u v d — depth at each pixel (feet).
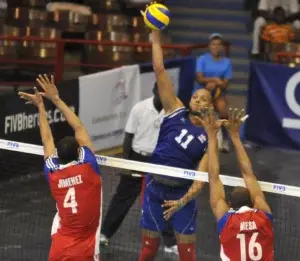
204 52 147.43
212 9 156.87
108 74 104.58
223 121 51.72
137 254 73.41
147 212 62.39
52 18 139.44
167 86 61.36
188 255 62.08
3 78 128.16
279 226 81.25
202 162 59.72
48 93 57.26
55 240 53.98
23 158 95.20
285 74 113.50
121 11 147.23
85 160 53.72
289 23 149.28
